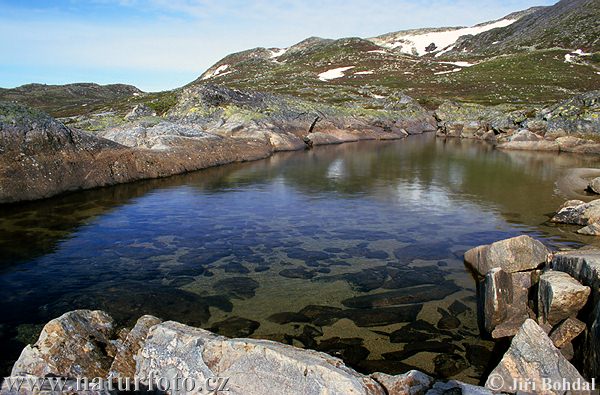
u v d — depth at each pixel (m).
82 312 6.78
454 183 22.84
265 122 40.62
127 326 8.05
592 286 6.70
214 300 9.20
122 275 10.57
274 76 127.25
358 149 41.66
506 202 18.22
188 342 5.86
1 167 17.00
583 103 42.03
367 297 9.30
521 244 9.58
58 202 17.73
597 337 5.75
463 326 8.02
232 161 30.78
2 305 8.95
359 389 4.86
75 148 20.41
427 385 5.43
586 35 124.19
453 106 67.50
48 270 10.83
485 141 51.09
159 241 13.13
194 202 18.22
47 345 5.91
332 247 12.64
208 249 12.47
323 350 7.20
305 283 10.08
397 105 71.62
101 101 109.31
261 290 9.69
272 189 21.17
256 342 5.70
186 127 32.81
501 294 7.84
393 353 7.12
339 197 19.34
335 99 76.75
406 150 40.78
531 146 40.22
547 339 5.82
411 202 18.27
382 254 12.02
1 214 15.78
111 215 15.98
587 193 19.98
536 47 128.75
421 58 147.50
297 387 5.06
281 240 13.28
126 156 23.06
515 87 89.69
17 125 18.00
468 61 132.00
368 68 130.62
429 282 10.09
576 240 12.94
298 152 38.47
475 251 10.94
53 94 133.75
